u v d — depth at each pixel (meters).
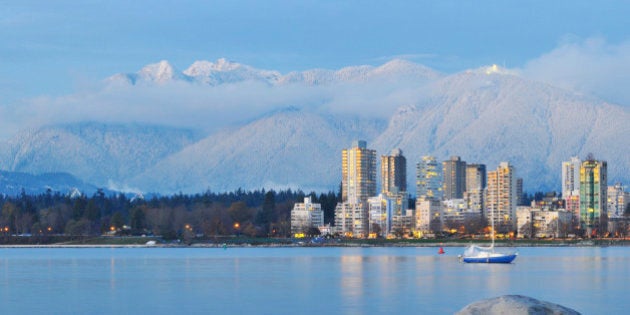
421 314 175.38
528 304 97.88
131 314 178.88
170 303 198.50
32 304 197.62
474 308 98.44
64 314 179.50
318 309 184.75
